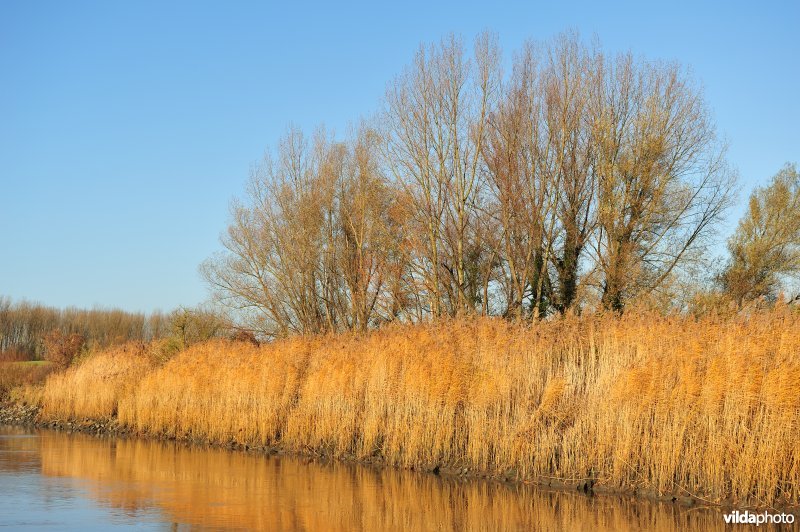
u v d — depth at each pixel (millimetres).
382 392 25406
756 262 41531
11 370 50875
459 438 23344
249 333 46469
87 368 41031
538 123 39438
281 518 17938
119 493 20984
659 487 18969
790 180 43094
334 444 26578
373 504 19297
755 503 17531
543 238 39469
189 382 33094
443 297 41000
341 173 47531
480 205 40844
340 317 47469
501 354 23688
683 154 39125
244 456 27734
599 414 20500
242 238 47875
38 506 19328
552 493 20078
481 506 18875
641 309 25578
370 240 44969
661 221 38562
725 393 18484
